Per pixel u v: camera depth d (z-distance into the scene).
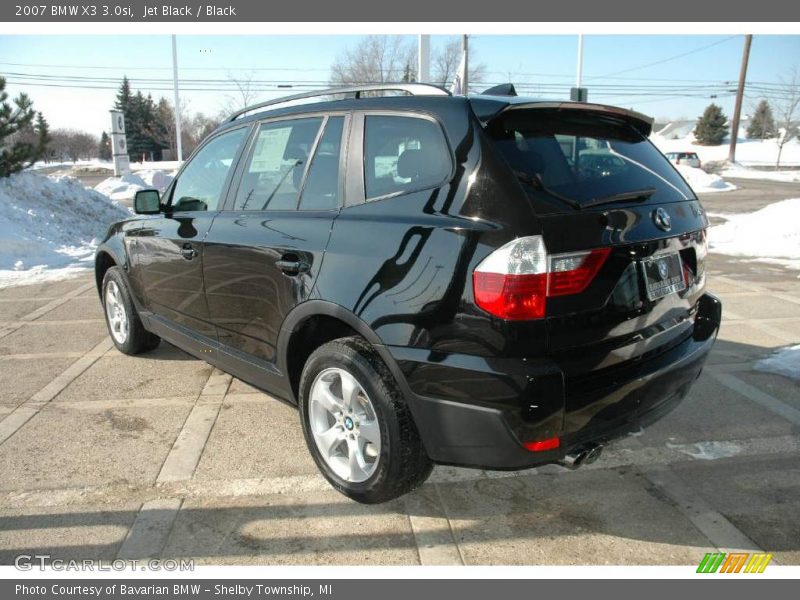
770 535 2.72
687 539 2.70
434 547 2.66
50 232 11.21
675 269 2.79
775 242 10.39
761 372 4.56
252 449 3.48
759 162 57.47
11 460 3.35
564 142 2.67
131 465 3.30
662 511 2.91
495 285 2.25
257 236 3.24
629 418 2.57
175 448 3.49
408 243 2.52
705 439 3.59
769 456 3.39
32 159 12.60
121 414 3.94
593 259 2.34
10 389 4.36
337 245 2.79
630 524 2.81
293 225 3.07
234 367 3.61
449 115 2.60
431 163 2.60
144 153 62.22
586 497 3.02
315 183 3.11
